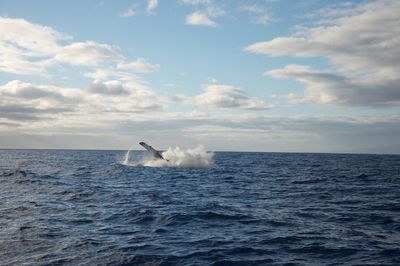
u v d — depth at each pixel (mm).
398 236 13805
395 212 18875
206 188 29609
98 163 66312
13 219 16078
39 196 23328
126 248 11727
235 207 19922
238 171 50375
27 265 10188
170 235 13539
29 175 37625
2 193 24656
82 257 10852
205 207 19469
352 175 45156
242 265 10406
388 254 11445
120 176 39281
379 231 14609
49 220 15969
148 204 20469
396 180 38469
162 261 10547
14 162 70188
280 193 26906
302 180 37969
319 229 14844
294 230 14602
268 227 15109
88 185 30109
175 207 19422
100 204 20422
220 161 83125
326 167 64875
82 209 18750
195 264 10367
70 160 81188
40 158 94250
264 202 22250
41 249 11633
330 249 11953
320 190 28938
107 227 14773
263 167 62344
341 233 14172
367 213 18547
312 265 10430
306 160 102375
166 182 33781
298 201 22797
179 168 53156
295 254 11430
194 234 13742
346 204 21594
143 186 30234
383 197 24844
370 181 37156
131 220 16094
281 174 46344
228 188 29875
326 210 19438
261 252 11562
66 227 14688
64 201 21391
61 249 11617
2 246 11945
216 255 11172
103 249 11633
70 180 34188
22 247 11836
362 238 13406
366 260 10875
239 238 13203
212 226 15148
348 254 11445
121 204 20438
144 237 13203
